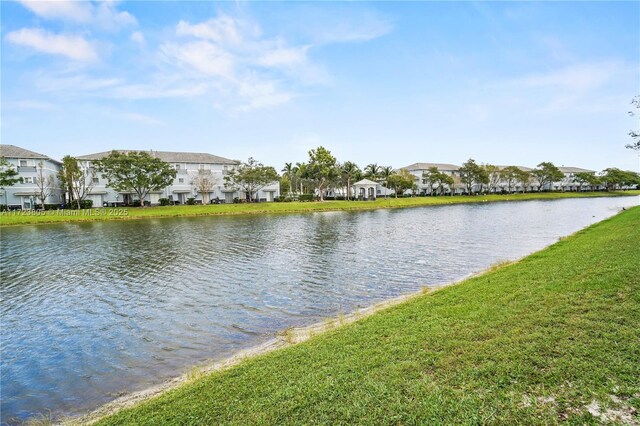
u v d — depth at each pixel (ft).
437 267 61.31
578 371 17.20
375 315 31.91
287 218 164.66
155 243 93.56
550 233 99.35
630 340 19.47
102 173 217.36
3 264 70.23
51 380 27.76
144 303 45.32
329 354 23.29
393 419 15.49
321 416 16.35
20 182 196.34
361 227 122.83
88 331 37.06
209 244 90.33
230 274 59.00
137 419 18.45
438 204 257.55
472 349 20.89
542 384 16.63
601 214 155.43
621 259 37.81
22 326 38.78
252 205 223.51
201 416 17.61
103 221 160.56
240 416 17.16
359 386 18.43
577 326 22.04
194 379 24.82
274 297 46.52
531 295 29.94
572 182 440.04
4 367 30.04
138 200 234.17
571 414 14.47
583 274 34.14
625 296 25.90
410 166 372.79
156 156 244.83
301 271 60.18
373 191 315.78
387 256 71.31
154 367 29.12
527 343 20.58
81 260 72.95
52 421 22.62
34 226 142.72
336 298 45.62
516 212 175.63
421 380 18.26
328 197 322.55
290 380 20.21
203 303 44.70
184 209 200.64
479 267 60.64
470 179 336.70
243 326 37.17
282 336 33.71
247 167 252.83
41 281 56.95
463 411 15.40
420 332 24.86
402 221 141.08
